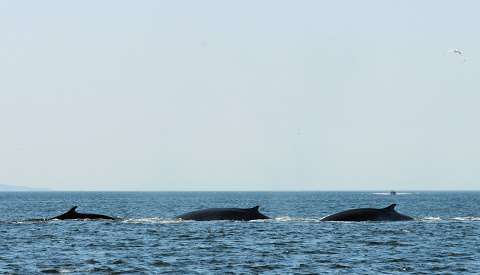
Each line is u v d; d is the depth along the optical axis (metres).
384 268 179.50
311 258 195.62
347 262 189.00
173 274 169.75
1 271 172.62
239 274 170.12
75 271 173.25
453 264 186.12
